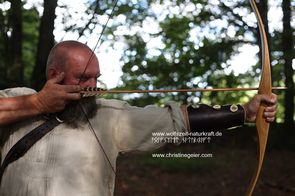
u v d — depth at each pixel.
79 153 1.98
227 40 9.85
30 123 2.03
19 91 2.18
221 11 9.28
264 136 2.07
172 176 8.70
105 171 2.04
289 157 10.81
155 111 2.05
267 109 2.02
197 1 8.77
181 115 2.01
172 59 10.38
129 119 2.04
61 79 1.94
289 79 9.75
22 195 2.00
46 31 6.67
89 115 2.02
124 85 10.12
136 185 8.07
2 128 2.06
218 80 10.46
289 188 8.09
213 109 2.03
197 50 10.20
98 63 2.01
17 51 8.16
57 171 1.97
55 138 1.99
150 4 6.18
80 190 1.96
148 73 10.14
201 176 8.82
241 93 10.70
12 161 2.03
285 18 9.49
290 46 9.57
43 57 7.23
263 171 9.38
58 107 1.91
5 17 7.87
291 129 12.09
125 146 2.06
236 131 11.65
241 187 8.26
